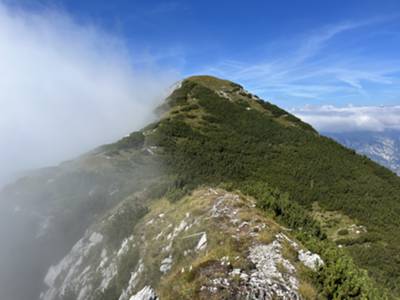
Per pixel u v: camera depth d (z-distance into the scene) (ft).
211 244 61.87
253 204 79.20
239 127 270.05
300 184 187.01
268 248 54.90
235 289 46.09
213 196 84.17
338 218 160.76
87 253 109.91
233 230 63.62
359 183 199.52
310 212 164.35
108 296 81.46
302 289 46.01
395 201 184.34
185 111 292.20
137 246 88.02
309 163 217.56
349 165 222.89
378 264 122.42
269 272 49.16
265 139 254.06
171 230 81.51
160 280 66.54
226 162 194.59
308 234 66.69
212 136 242.78
